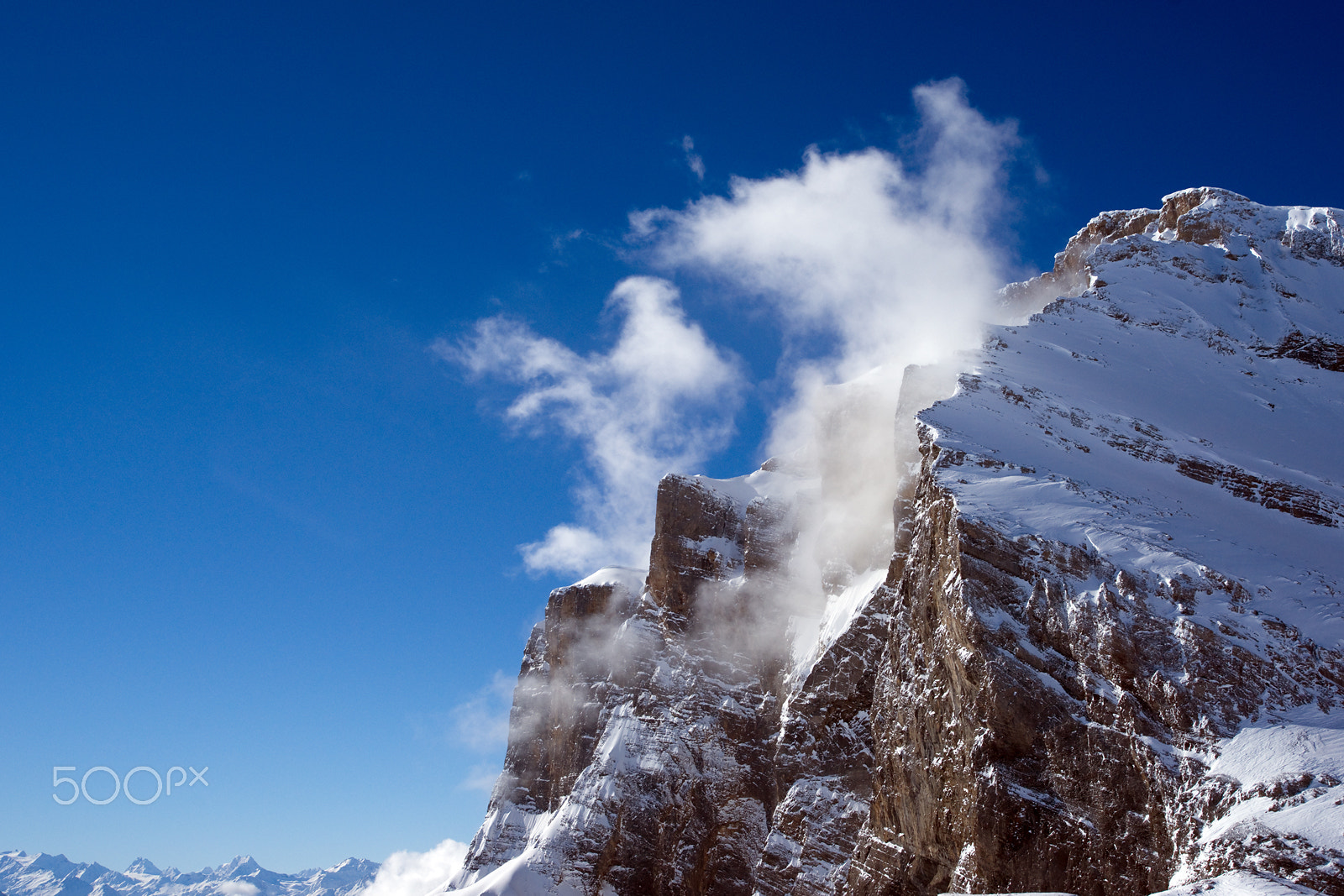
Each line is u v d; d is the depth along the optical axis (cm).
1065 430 6450
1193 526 5344
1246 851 3491
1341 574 5088
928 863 5281
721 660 9562
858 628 7862
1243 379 8338
